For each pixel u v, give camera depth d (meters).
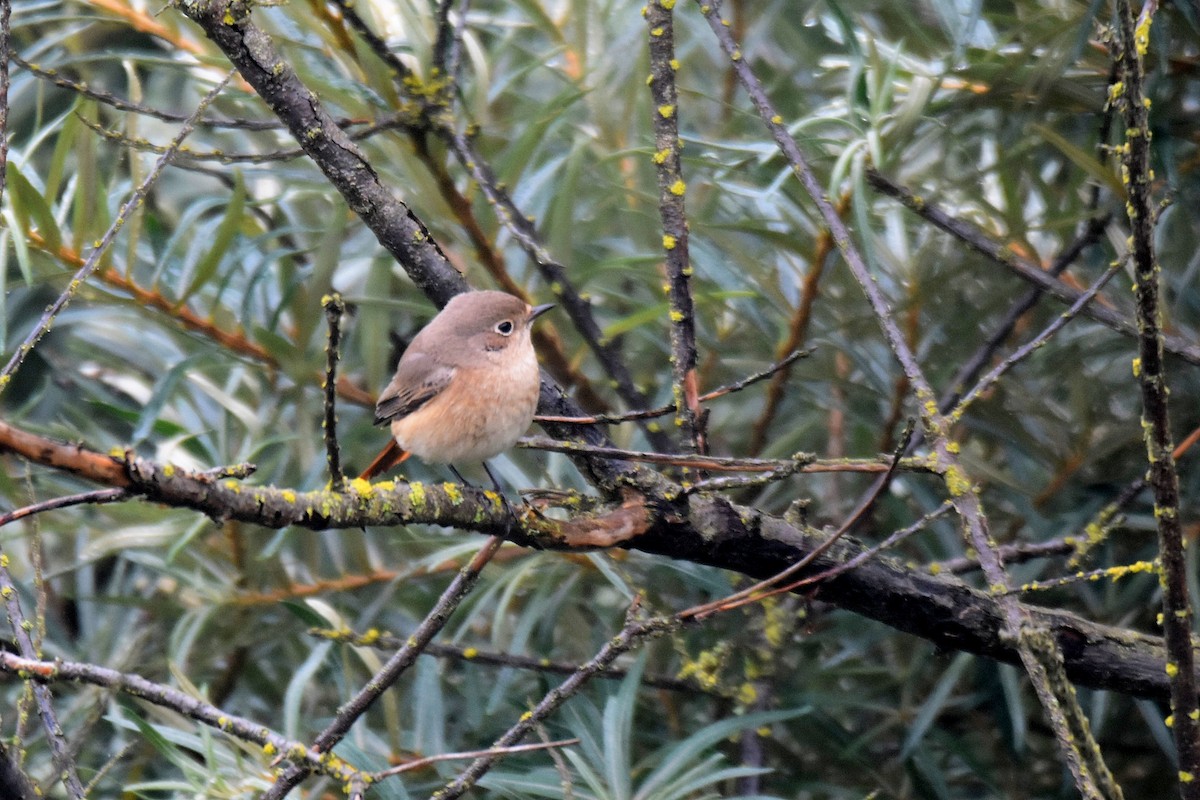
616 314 10.55
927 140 9.57
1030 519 9.27
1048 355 9.55
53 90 12.09
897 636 9.89
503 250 9.51
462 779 6.18
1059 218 8.99
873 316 9.38
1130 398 9.73
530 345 8.51
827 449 10.39
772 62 11.28
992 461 10.15
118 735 9.84
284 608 9.90
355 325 10.20
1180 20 8.95
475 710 8.80
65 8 11.19
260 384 10.38
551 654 9.17
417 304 9.38
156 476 5.14
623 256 9.39
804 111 10.34
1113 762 9.92
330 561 10.21
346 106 9.14
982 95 9.20
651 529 7.16
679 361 7.54
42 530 9.98
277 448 10.39
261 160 7.93
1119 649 7.34
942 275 9.21
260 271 9.12
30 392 11.80
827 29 9.78
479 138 9.59
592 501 7.27
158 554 10.15
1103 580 9.32
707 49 10.93
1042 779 9.96
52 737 6.28
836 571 6.63
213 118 9.47
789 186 8.90
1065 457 9.42
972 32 8.23
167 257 8.96
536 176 9.47
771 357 9.84
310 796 7.77
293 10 8.82
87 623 10.81
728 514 7.27
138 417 9.59
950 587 7.38
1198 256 8.45
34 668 5.23
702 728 8.35
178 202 12.30
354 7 8.62
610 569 8.86
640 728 9.67
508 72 10.96
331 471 5.94
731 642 8.81
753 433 9.98
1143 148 5.32
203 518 8.93
